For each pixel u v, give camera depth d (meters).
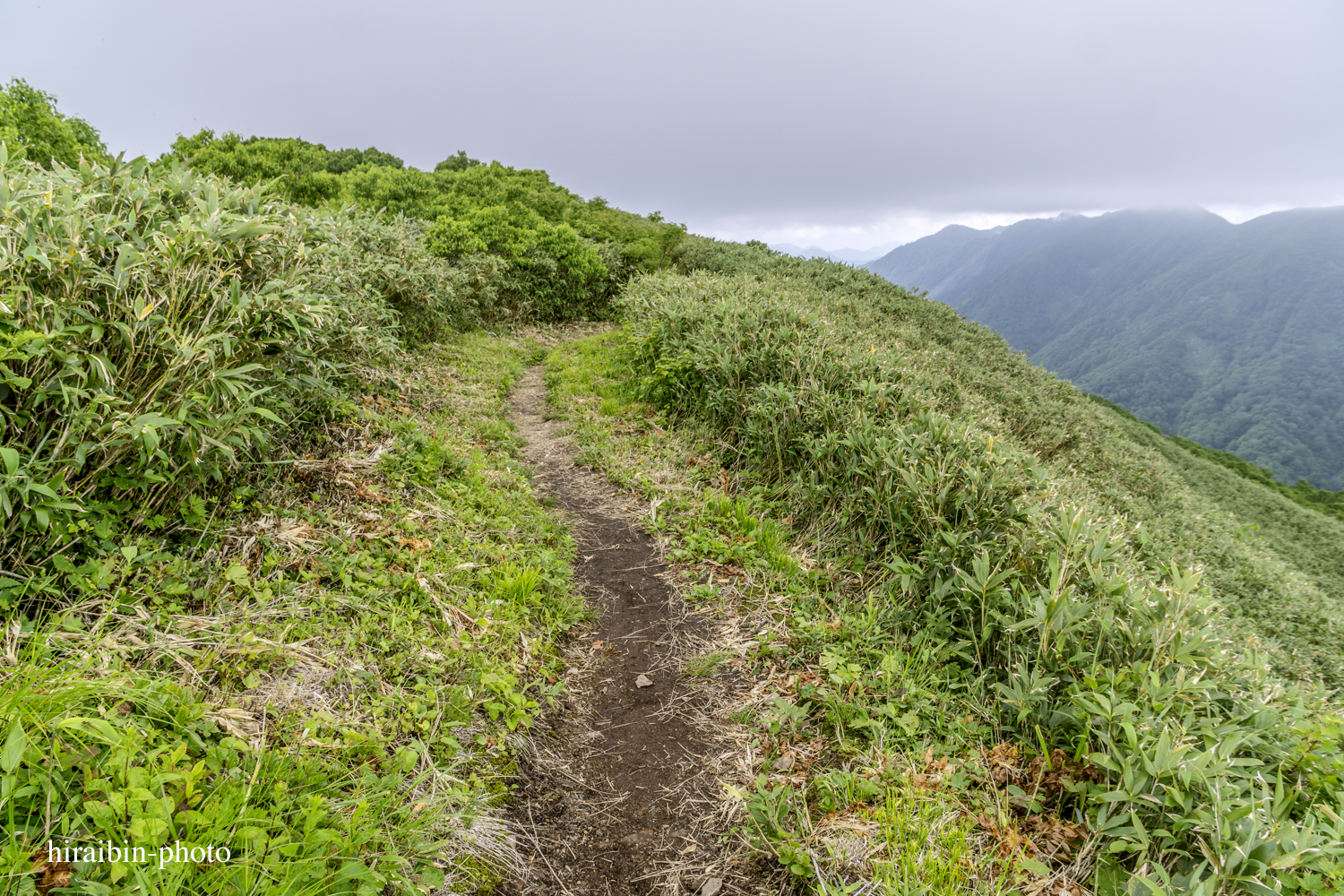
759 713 3.21
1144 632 2.86
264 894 1.56
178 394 2.87
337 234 6.76
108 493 2.83
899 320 16.89
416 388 6.97
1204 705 2.65
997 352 17.52
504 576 3.97
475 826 2.28
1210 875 2.05
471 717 2.78
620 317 16.17
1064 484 7.42
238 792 1.75
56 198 2.82
